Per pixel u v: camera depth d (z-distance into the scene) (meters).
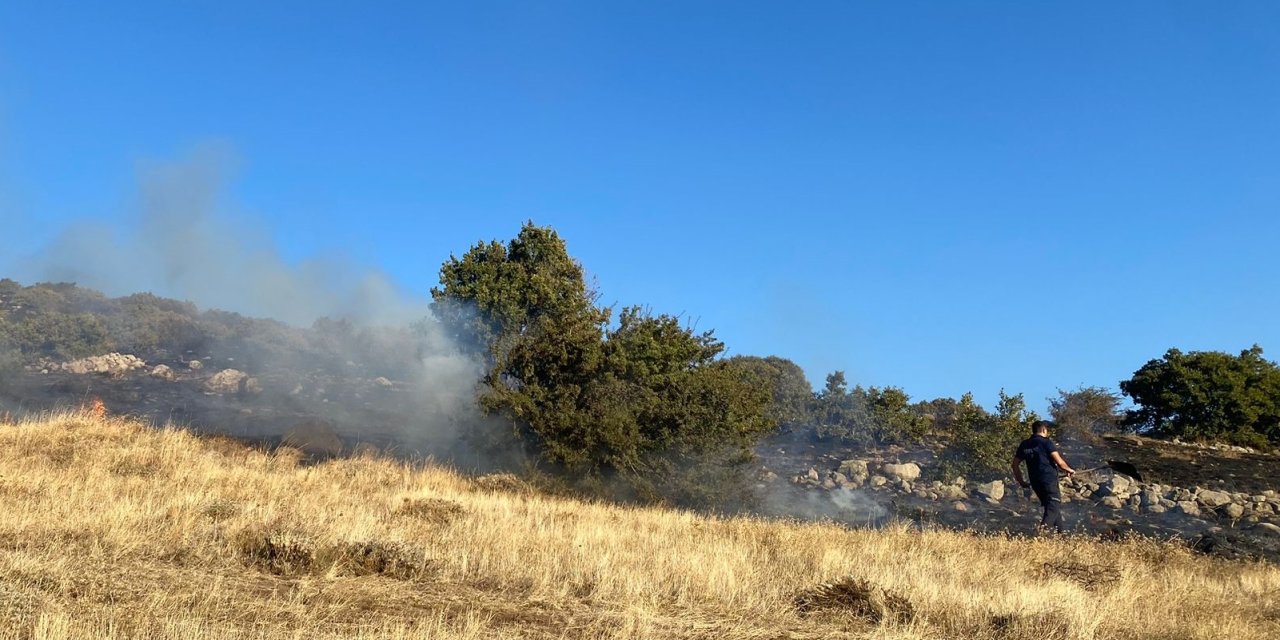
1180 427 33.44
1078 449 29.58
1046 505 15.43
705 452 19.33
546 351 19.55
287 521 10.39
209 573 8.23
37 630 5.81
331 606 7.29
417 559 8.92
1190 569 12.23
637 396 19.56
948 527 19.33
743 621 7.78
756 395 20.19
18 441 16.27
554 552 9.92
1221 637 8.12
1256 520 20.05
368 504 13.35
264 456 18.33
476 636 6.62
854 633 7.65
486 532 10.93
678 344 20.31
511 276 26.23
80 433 17.20
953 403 32.56
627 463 18.81
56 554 8.27
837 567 10.11
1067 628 7.93
